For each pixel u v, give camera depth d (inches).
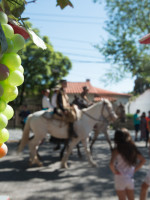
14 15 33.7
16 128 745.6
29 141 238.5
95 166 243.4
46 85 868.0
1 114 26.9
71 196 158.4
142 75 641.6
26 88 836.6
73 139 236.2
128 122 812.0
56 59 872.3
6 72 24.8
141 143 470.6
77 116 228.8
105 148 381.4
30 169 231.8
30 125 231.8
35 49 786.2
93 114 241.6
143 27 617.6
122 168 109.0
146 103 1284.4
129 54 607.5
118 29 623.2
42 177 204.2
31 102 994.1
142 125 461.7
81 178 202.4
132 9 610.9
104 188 175.6
